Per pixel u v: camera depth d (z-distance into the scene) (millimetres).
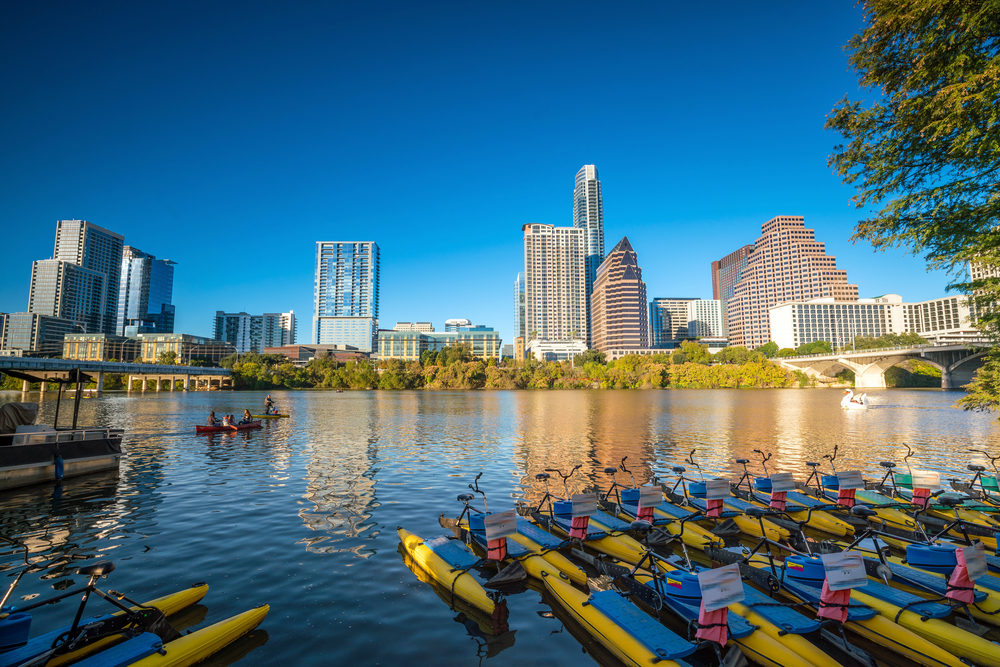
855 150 14352
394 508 16547
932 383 151375
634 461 25797
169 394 119812
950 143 12258
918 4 11703
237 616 8531
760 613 8375
